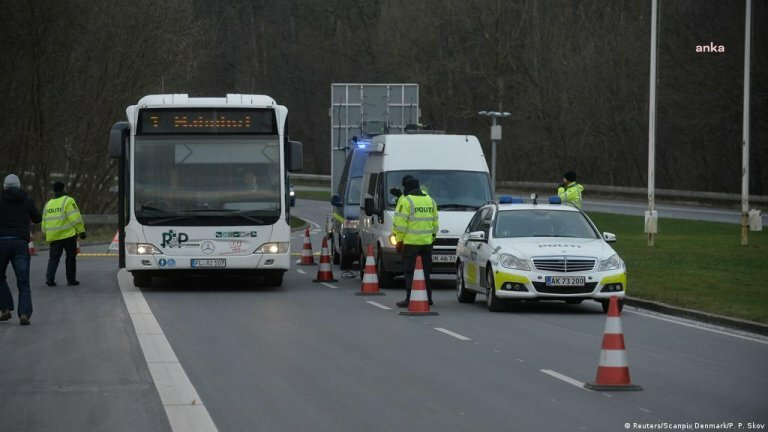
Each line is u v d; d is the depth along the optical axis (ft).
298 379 113.80
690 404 100.37
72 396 104.17
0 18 409.49
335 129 339.98
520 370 120.16
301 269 290.76
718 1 576.20
